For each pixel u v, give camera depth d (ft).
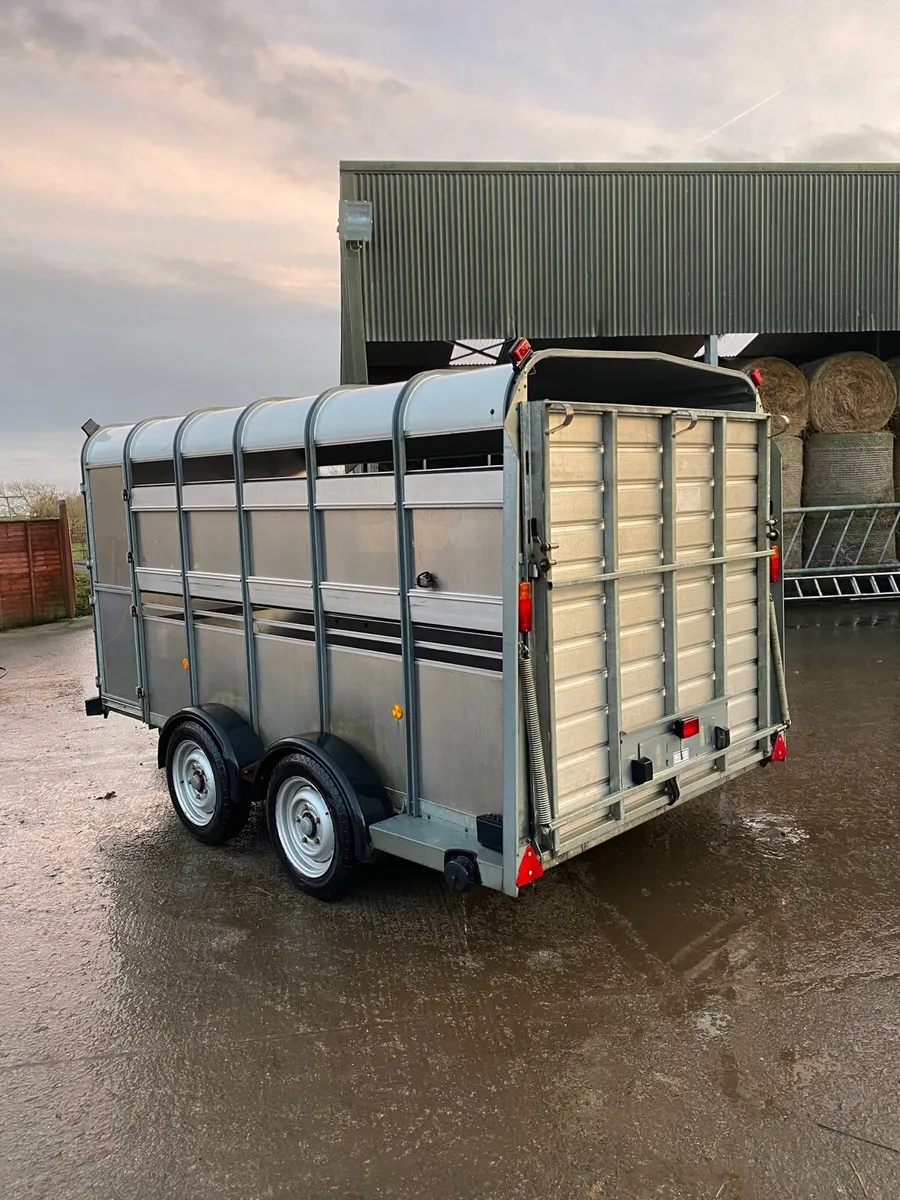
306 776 12.22
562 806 9.96
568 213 36.22
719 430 11.95
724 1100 8.16
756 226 37.04
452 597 10.37
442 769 10.97
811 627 31.50
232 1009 10.02
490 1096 8.36
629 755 10.90
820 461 37.19
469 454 11.12
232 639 14.26
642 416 10.65
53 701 27.12
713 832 14.40
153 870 14.05
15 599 44.11
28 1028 9.82
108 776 19.19
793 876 12.75
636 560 10.79
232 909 12.52
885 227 37.70
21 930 12.16
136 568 16.34
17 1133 8.17
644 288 36.88
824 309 37.78
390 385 11.35
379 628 11.53
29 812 17.02
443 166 35.47
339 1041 9.32
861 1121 7.83
